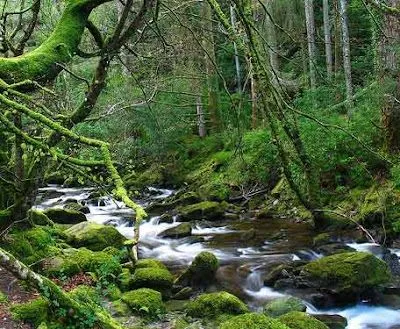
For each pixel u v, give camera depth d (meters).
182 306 8.68
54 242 10.21
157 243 13.32
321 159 14.31
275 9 23.80
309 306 8.88
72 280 8.79
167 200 19.20
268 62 8.36
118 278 9.24
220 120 22.92
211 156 22.02
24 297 7.67
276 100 7.70
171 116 20.08
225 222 15.26
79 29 7.69
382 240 11.80
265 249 12.18
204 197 18.14
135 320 7.89
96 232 11.38
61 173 9.13
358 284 8.81
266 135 17.06
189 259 11.73
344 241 12.12
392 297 8.91
